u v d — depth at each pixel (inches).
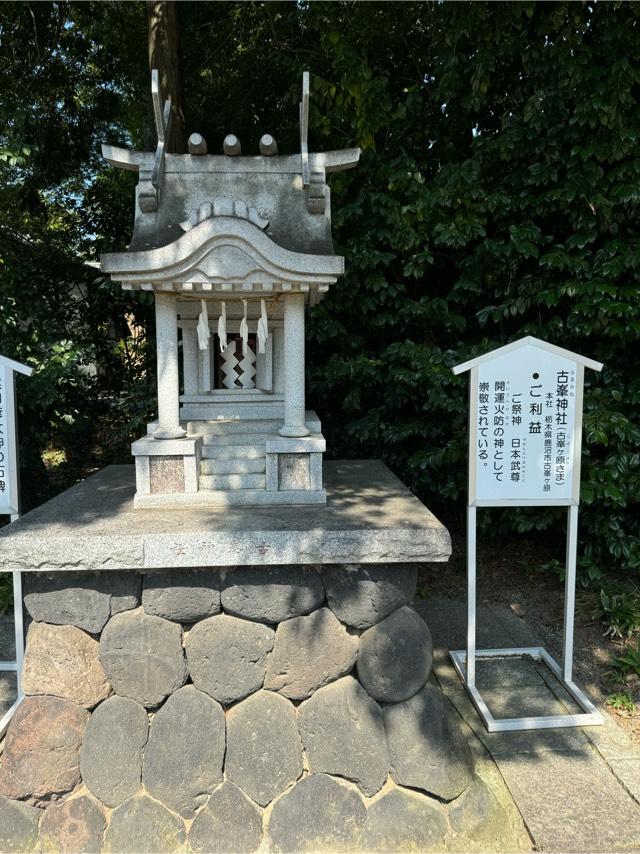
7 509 114.5
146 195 100.4
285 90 220.8
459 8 156.9
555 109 156.0
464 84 169.6
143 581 93.9
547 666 135.6
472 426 117.5
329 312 185.0
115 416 262.2
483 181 173.3
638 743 110.4
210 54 236.7
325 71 200.2
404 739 92.7
